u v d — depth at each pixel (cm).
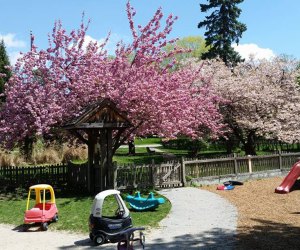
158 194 1656
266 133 2702
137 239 858
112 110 1605
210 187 1842
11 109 1789
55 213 1210
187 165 1905
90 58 1800
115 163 1698
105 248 919
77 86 1725
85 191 1778
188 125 2027
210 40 5781
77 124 1552
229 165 2044
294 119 2684
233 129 2825
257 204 1387
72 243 973
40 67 1803
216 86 2717
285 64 3064
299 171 1677
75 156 2845
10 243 991
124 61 1811
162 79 1814
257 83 2862
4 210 1432
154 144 5950
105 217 1005
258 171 2156
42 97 1728
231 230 1013
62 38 1827
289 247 840
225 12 5819
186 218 1195
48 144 2680
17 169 1891
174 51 1873
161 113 1742
